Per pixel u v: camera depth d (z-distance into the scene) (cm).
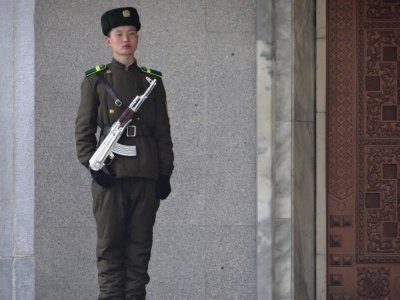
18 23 1622
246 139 1664
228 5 1656
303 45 1695
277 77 1641
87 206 1656
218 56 1658
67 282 1661
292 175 1642
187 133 1659
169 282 1664
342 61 1752
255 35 1658
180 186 1661
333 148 1756
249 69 1661
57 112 1653
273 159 1642
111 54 1656
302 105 1689
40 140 1653
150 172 1375
